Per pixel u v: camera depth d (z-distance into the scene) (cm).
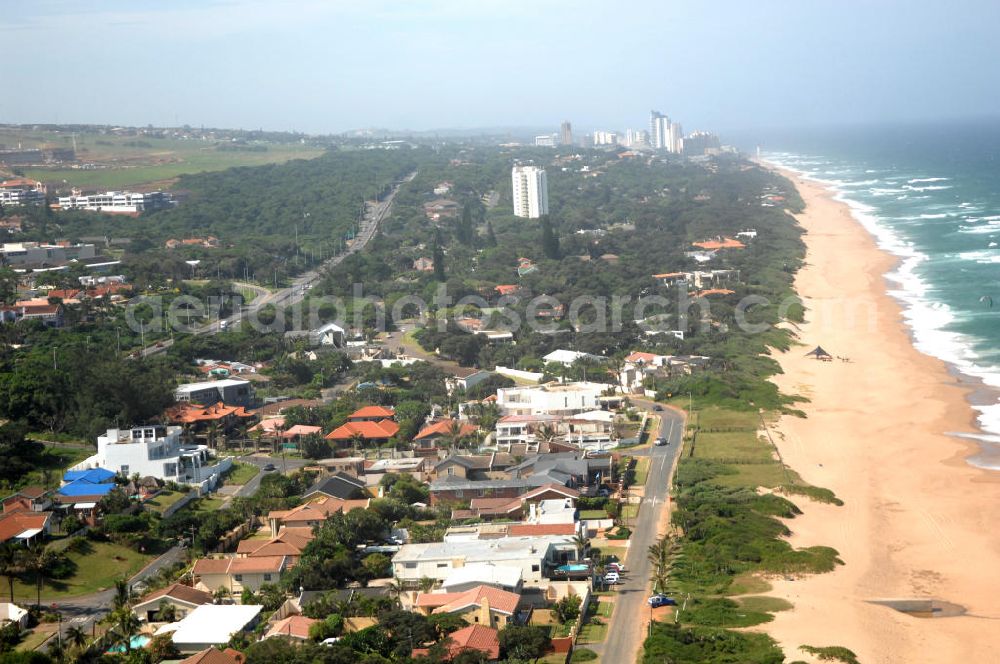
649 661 11100
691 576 13762
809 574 13812
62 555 14575
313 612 12506
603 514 16088
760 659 11094
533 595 13025
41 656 11394
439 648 11181
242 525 15938
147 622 12800
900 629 12188
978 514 15900
